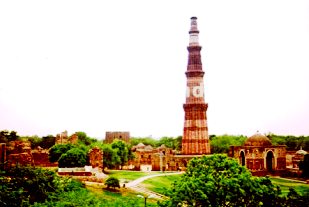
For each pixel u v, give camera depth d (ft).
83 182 291.79
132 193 274.36
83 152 347.77
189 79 432.25
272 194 133.39
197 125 426.92
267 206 133.39
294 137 634.84
